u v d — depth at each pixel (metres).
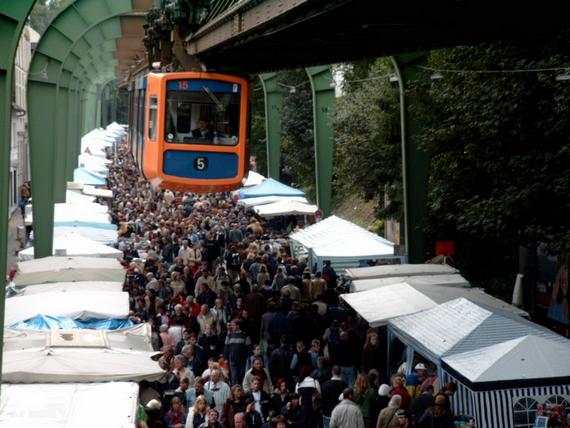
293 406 20.20
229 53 32.38
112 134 123.88
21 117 83.88
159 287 31.70
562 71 25.22
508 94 27.47
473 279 34.84
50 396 15.57
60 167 50.16
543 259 29.05
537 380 17.61
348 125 44.72
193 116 33.28
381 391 20.64
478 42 25.41
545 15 20.33
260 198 52.09
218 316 27.77
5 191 13.69
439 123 32.31
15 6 13.41
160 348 26.56
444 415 17.62
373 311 23.25
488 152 29.11
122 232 47.19
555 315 28.27
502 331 19.30
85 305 23.72
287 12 18.61
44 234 37.38
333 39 25.14
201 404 18.72
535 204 27.25
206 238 43.88
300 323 26.56
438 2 18.31
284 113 71.06
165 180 33.34
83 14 40.56
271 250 42.31
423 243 34.19
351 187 44.66
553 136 26.81
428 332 20.45
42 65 38.91
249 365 25.97
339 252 32.72
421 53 33.16
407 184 33.91
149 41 42.16
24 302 23.94
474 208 28.28
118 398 15.60
